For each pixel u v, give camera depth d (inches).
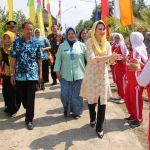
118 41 212.7
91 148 135.0
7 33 177.3
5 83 185.9
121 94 219.6
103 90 144.0
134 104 163.0
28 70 156.3
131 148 134.9
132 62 95.0
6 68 180.4
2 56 180.7
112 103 220.5
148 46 336.2
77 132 155.6
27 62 155.7
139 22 515.2
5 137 148.7
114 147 135.9
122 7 301.1
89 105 157.5
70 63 170.4
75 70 171.6
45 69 267.9
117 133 154.4
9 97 180.4
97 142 141.9
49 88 280.8
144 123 170.7
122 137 148.6
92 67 144.4
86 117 182.4
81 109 179.0
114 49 222.2
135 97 161.5
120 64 211.2
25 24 153.6
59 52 173.3
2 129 159.9
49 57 265.1
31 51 156.2
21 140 144.9
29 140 144.9
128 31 490.6
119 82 218.7
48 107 207.8
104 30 141.2
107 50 146.2
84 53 174.4
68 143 140.9
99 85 144.7
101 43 143.9
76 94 176.7
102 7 407.2
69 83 176.1
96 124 150.5
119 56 130.8
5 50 178.5
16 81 160.4
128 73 161.2
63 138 147.3
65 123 171.0
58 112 194.7
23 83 161.5
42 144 139.8
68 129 160.6
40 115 187.6
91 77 145.6
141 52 153.0
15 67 160.6
